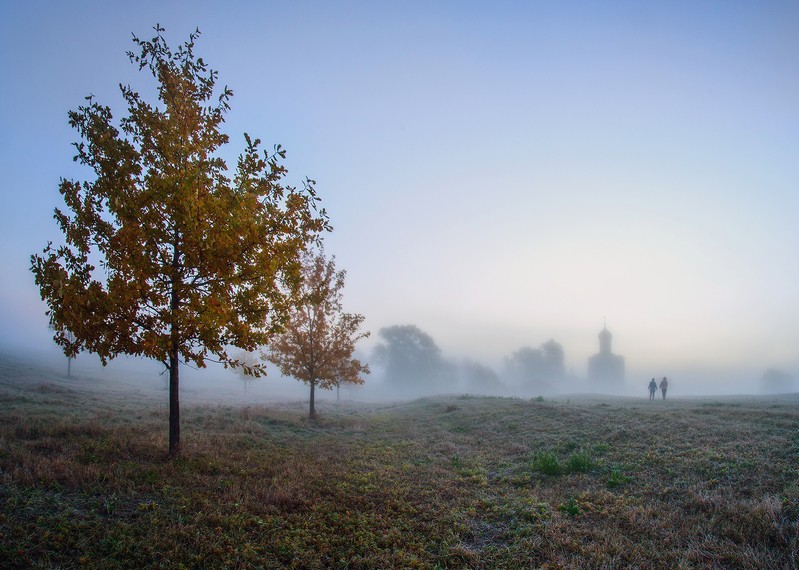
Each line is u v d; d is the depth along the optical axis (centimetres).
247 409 1922
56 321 792
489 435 1477
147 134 934
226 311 852
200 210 845
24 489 632
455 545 611
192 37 1003
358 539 613
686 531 610
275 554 553
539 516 703
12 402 1672
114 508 617
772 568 495
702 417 1350
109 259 863
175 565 498
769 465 818
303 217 1022
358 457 1144
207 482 772
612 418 1459
